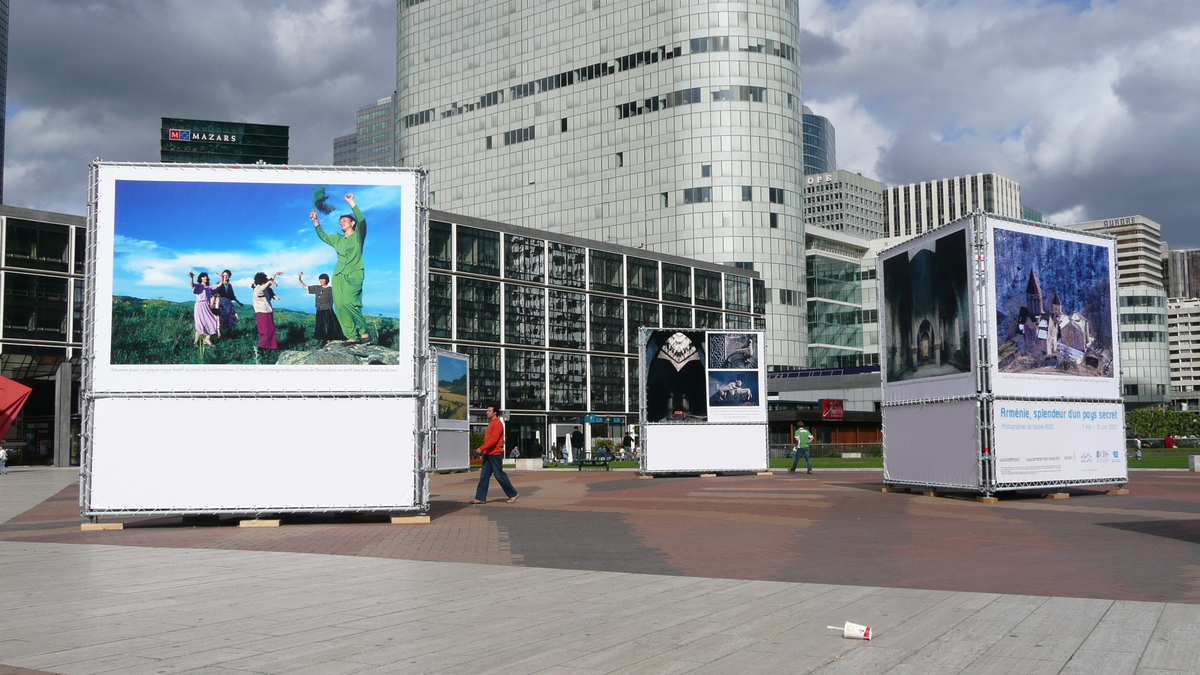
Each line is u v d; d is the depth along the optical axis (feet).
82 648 22.40
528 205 408.67
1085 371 74.90
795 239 377.09
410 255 58.23
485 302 296.30
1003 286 71.20
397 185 58.54
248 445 56.39
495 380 297.12
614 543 44.47
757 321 367.45
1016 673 19.53
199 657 21.48
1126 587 30.45
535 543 44.60
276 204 57.88
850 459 188.85
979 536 46.11
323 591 30.55
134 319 56.44
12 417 171.32
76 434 239.91
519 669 20.25
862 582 32.30
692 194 368.68
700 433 115.44
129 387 56.13
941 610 26.45
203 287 57.00
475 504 71.05
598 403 328.70
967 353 71.36
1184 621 24.54
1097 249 76.89
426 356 58.03
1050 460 72.02
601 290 332.39
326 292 57.62
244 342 56.85
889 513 60.18
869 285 428.97
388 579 33.17
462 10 436.76
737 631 23.93
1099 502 67.26
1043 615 25.54
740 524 53.57
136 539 48.70
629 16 388.16
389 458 56.80
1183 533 45.57
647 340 116.47
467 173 428.15
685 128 371.76
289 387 56.80
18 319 228.84
